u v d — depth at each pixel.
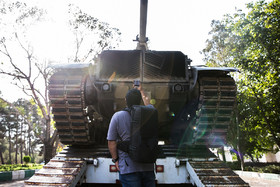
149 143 2.28
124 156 2.35
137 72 4.89
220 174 3.54
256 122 18.66
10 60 18.66
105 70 4.95
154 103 4.97
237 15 16.56
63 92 4.80
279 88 15.63
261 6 15.68
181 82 4.89
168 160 3.95
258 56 15.70
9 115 52.50
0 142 63.69
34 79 19.64
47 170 3.63
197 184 3.47
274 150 26.84
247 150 23.67
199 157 4.06
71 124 4.94
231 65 18.09
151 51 5.04
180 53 5.05
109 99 4.96
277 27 14.95
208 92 4.76
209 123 4.83
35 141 63.97
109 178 3.90
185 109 5.26
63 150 4.68
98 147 4.98
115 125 2.40
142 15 5.00
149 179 2.37
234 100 4.81
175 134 5.56
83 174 3.91
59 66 4.77
